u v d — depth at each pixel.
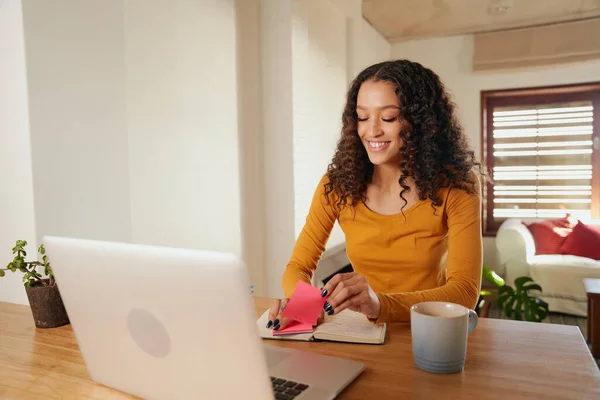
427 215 1.26
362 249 1.35
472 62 4.68
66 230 1.54
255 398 0.57
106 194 1.69
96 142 1.65
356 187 1.35
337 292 0.96
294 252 1.42
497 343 0.91
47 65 1.47
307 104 2.88
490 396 0.69
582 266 3.58
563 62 4.33
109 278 0.64
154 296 0.60
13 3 1.41
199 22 2.18
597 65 4.32
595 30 4.22
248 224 2.64
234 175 2.49
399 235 1.29
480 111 4.72
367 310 0.98
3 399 0.74
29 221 1.45
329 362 0.80
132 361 0.69
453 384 0.74
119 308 0.66
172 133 2.01
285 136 2.73
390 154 1.27
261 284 2.80
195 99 2.16
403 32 4.65
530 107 4.59
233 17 2.46
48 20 1.47
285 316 1.00
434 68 4.88
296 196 2.75
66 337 1.03
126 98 1.76
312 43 3.11
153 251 0.58
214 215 2.32
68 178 1.55
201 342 0.58
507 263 3.85
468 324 0.83
